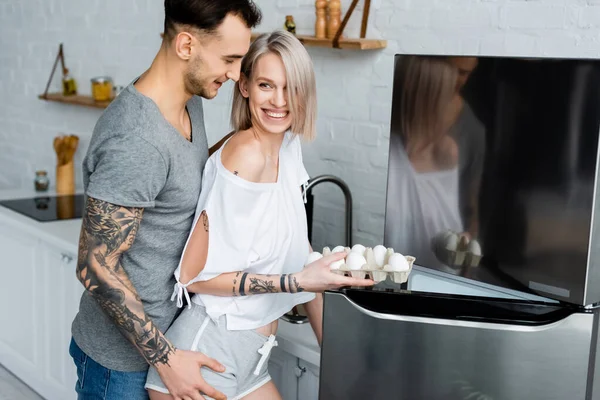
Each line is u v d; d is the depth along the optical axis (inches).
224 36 59.8
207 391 64.1
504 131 58.0
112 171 59.1
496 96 58.1
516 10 83.4
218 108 117.4
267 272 66.7
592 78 52.9
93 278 60.0
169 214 64.9
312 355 77.2
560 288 56.2
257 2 111.0
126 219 59.8
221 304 65.9
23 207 132.0
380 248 62.6
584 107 53.5
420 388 57.4
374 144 98.9
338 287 60.4
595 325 55.3
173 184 63.1
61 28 152.9
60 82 155.4
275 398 72.5
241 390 69.3
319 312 75.5
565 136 54.7
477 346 55.7
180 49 60.6
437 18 90.5
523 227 57.9
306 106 63.6
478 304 56.6
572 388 55.1
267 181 65.2
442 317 56.5
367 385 58.7
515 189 57.9
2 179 178.1
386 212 66.4
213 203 62.9
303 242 69.6
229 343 66.4
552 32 80.8
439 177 62.4
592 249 54.9
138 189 59.7
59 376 118.0
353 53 99.7
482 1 86.1
